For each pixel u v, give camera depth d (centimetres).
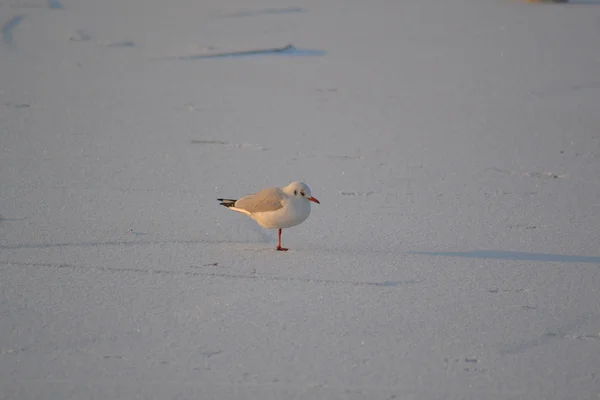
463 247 1092
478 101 2092
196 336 820
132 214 1205
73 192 1300
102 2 4069
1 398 699
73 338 809
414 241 1116
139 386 725
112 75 2358
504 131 1788
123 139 1653
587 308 898
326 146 1641
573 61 2636
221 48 2831
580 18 3584
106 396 708
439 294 932
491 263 1031
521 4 4069
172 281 958
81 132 1700
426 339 823
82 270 985
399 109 2000
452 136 1739
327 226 1177
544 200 1311
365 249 1081
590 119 1900
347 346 805
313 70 2495
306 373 754
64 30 3180
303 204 1014
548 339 827
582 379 749
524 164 1528
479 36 3153
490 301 915
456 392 726
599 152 1616
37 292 914
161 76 2362
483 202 1298
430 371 761
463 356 790
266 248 1081
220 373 750
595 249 1086
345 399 712
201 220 1188
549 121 1883
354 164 1514
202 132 1734
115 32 3166
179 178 1396
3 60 2548
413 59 2692
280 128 1786
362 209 1257
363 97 2133
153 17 3612
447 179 1428
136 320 851
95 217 1185
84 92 2112
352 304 901
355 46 2939
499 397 719
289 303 902
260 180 1398
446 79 2377
